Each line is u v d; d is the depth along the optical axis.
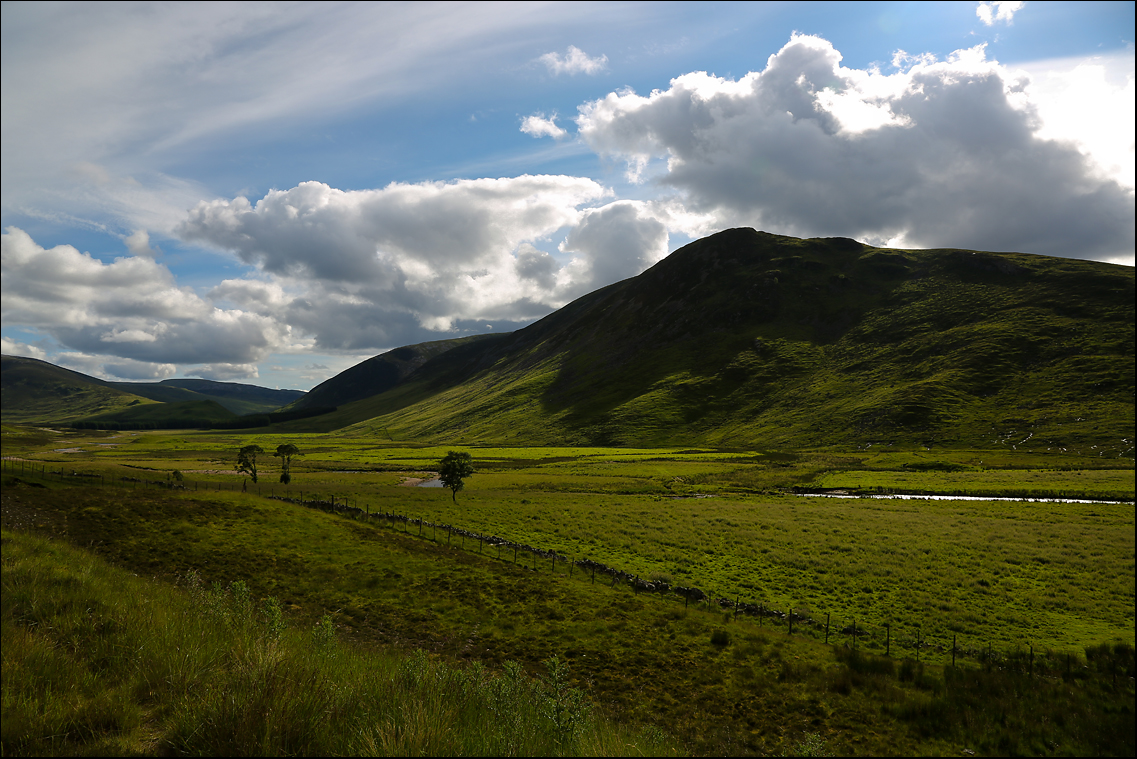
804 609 33.75
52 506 46.75
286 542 42.50
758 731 17.78
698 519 64.88
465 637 25.53
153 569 32.31
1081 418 136.12
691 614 30.73
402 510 66.88
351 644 19.58
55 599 13.90
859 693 20.83
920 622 32.56
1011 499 81.25
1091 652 26.00
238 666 8.98
